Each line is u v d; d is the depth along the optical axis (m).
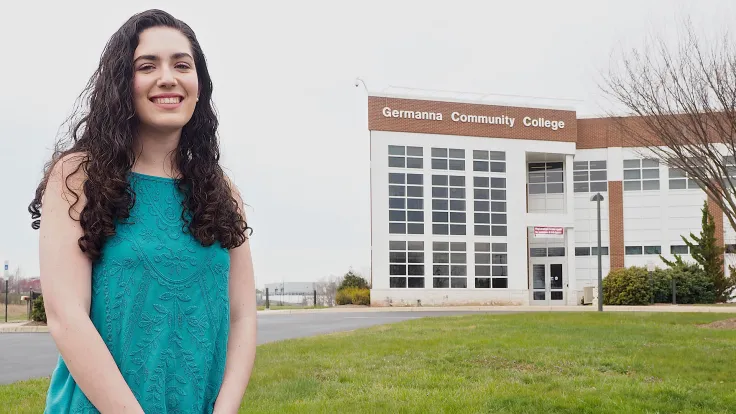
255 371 9.09
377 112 36.44
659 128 17.48
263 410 6.62
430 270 36.38
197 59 2.06
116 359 1.74
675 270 35.09
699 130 17.00
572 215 38.56
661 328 15.25
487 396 7.38
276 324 21.22
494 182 37.81
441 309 32.69
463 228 37.09
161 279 1.79
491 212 37.59
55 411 1.77
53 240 1.75
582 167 40.09
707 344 12.02
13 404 7.01
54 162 1.85
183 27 2.03
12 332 20.50
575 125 39.03
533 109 38.50
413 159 36.75
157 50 1.90
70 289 1.71
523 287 37.53
